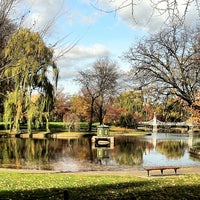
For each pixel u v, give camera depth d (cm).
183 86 3375
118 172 2178
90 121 7425
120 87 7538
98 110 7875
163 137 6462
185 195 1202
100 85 7431
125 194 1218
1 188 1352
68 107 9275
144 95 3450
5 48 909
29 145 4325
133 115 8594
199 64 3344
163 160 3105
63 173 2058
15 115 5281
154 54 3381
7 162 2850
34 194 1227
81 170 2450
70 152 3659
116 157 3306
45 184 1476
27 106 5328
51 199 1102
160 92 3400
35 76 5100
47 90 5350
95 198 1133
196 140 5719
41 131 6550
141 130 8850
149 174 2048
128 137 6384
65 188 1361
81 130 7494
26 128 7338
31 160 2992
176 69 3384
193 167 2344
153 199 1127
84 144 4606
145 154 3600
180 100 3528
